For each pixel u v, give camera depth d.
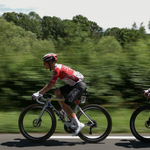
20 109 6.05
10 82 6.12
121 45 6.93
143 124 4.12
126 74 6.24
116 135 4.44
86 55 6.30
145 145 3.94
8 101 6.13
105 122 4.12
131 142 4.07
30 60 6.15
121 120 5.21
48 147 3.81
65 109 3.88
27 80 5.96
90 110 4.15
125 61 6.26
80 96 4.11
